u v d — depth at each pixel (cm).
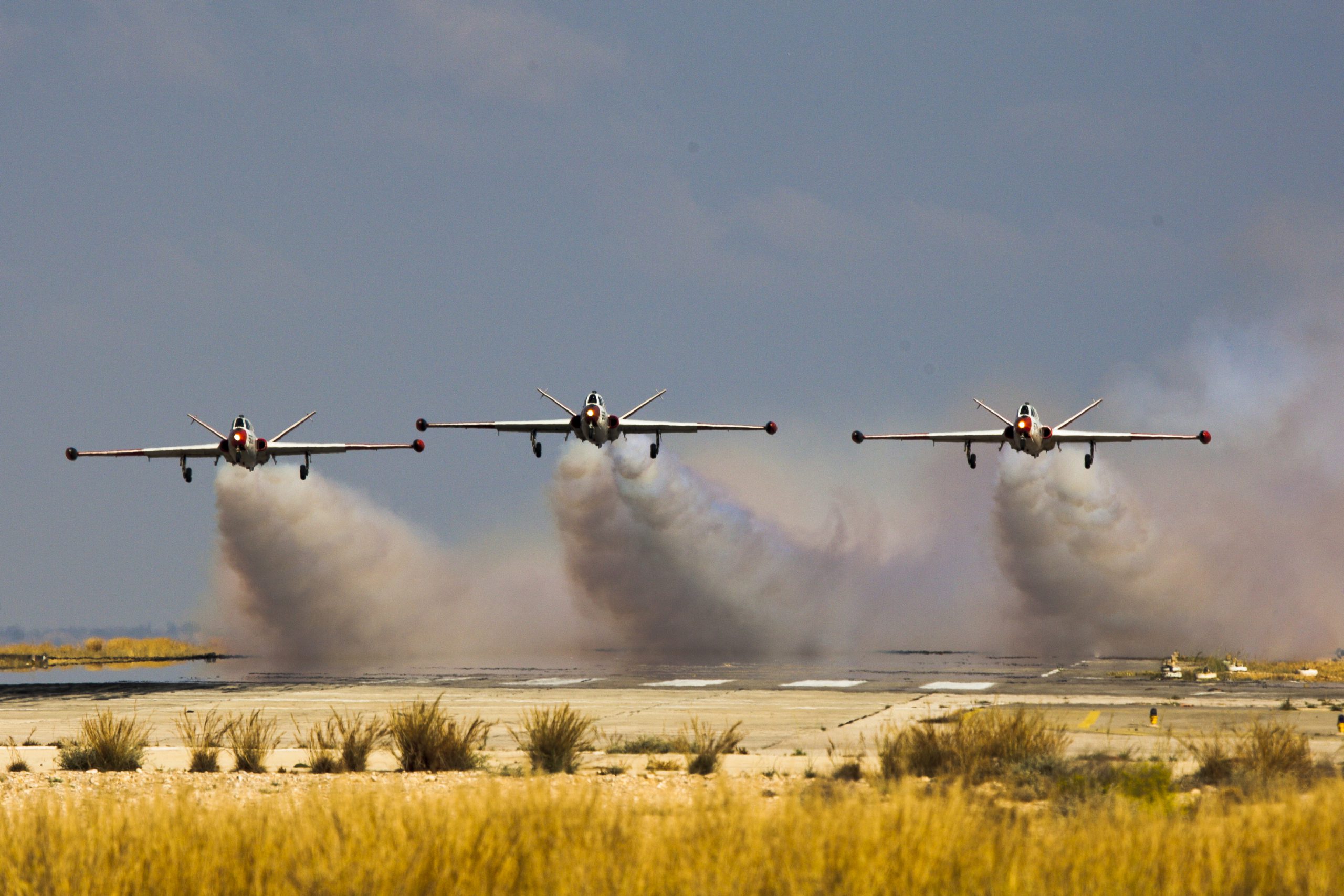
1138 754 9075
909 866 3741
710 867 3719
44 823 4434
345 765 8688
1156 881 3775
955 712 12938
